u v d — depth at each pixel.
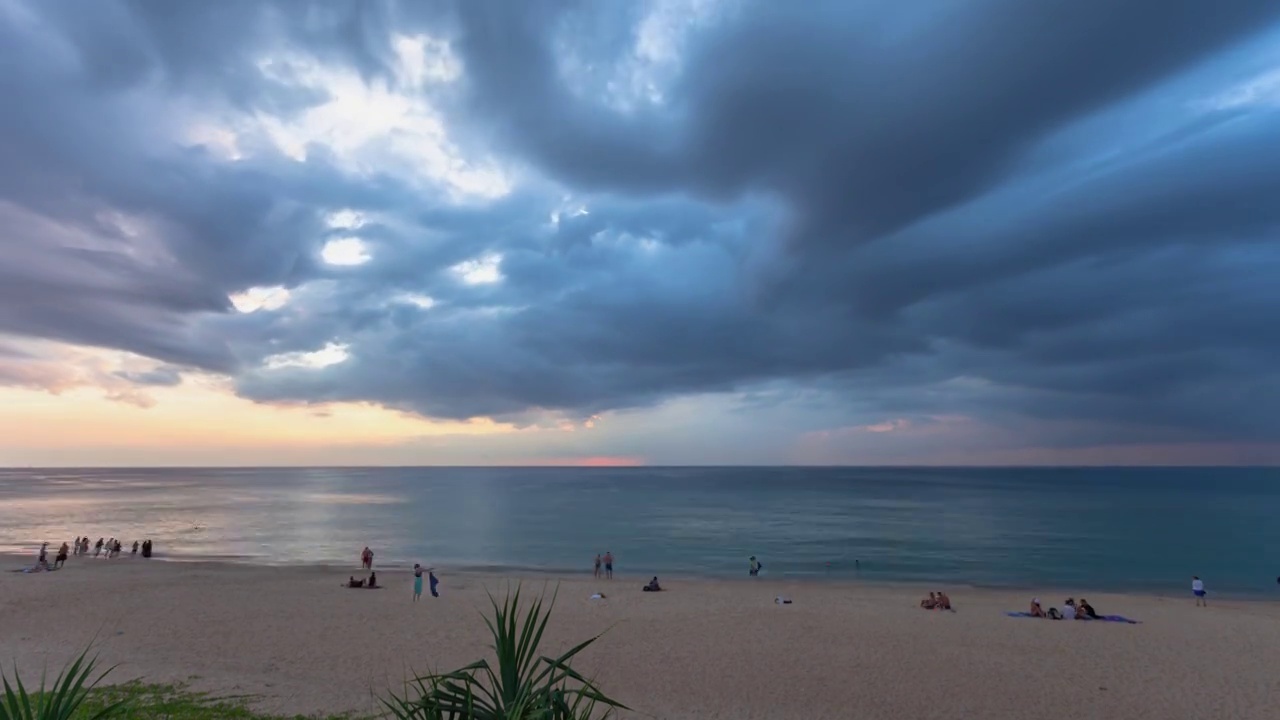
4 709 5.53
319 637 22.58
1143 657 21.61
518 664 4.92
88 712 12.51
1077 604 31.22
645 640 22.97
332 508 102.50
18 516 85.19
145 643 21.19
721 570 46.34
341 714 13.91
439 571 42.25
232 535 65.44
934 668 20.19
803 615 27.20
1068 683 19.03
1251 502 123.56
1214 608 31.14
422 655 20.62
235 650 20.62
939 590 36.88
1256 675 19.86
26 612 25.22
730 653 21.45
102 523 76.62
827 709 16.86
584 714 4.78
